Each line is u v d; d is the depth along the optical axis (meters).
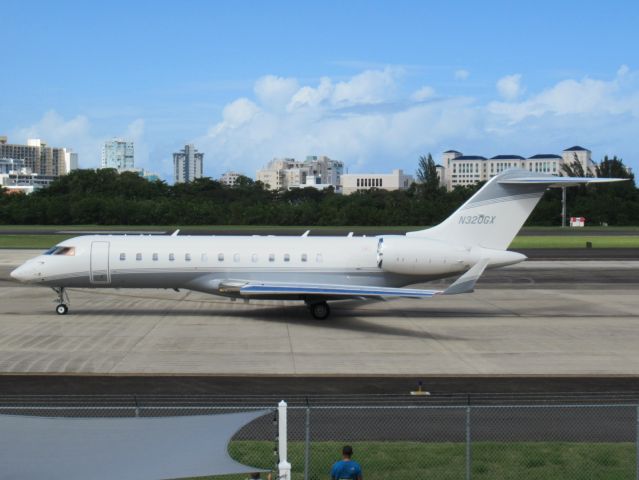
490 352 26.72
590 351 27.06
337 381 22.30
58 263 33.09
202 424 12.98
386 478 14.66
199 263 33.41
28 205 125.50
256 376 22.75
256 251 33.66
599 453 16.06
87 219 123.25
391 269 33.56
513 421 18.41
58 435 12.37
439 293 29.83
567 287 46.53
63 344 27.06
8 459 11.55
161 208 125.19
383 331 30.67
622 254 70.06
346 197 147.62
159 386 21.45
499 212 34.06
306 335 29.53
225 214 128.38
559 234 100.75
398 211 130.50
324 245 34.00
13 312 34.44
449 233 34.12
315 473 14.89
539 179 33.28
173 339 28.27
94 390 20.91
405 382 22.28
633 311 36.72
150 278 33.47
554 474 14.93
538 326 32.28
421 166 167.00
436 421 18.33
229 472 11.56
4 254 65.50
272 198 170.00
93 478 11.13
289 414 18.80
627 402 20.34
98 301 38.34
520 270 56.38
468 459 14.57
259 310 35.75
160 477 11.26
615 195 140.88
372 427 17.81
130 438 12.34
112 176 160.12
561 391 21.50
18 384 21.45
